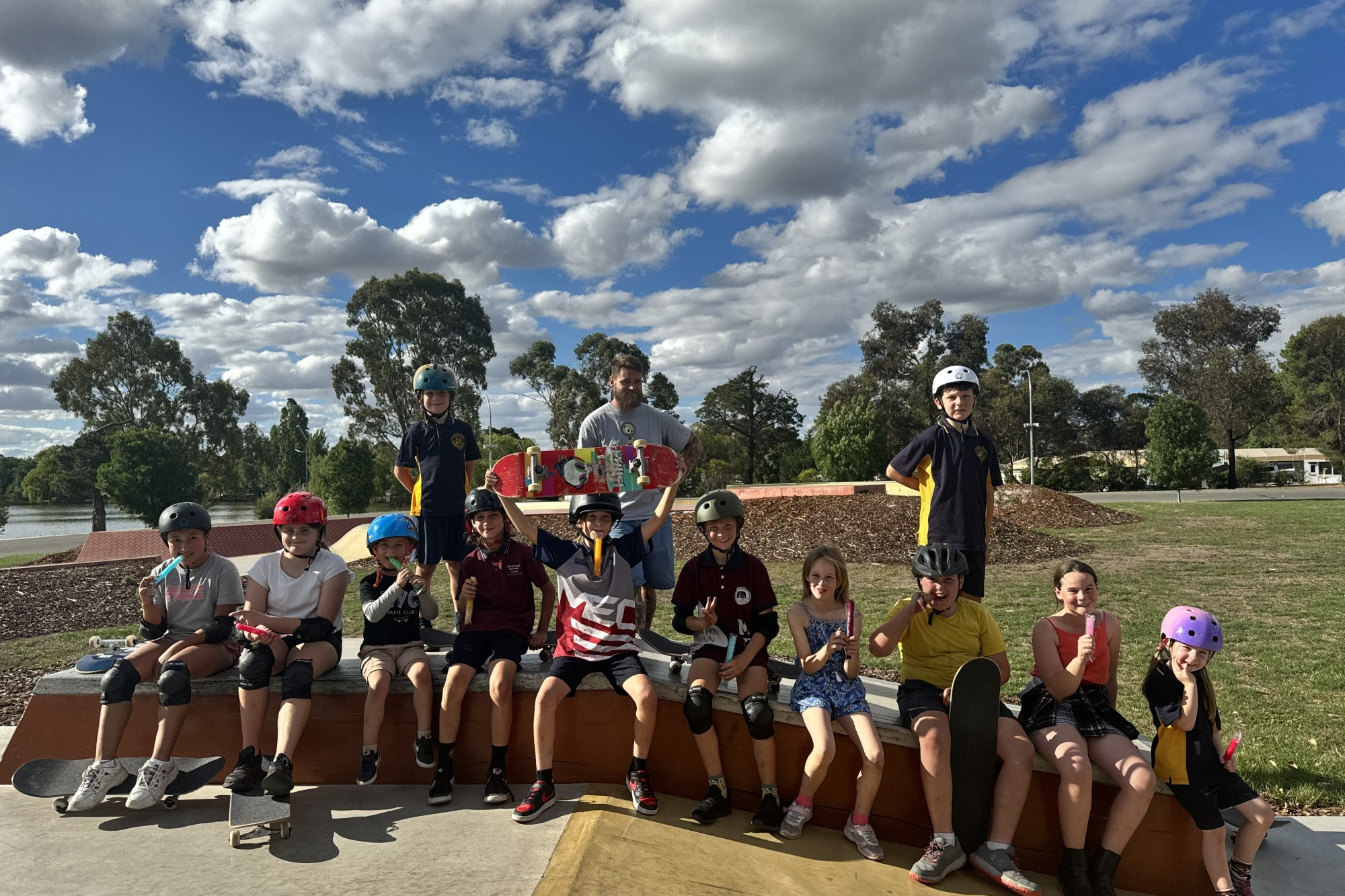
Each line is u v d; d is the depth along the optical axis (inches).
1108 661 146.3
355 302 2244.1
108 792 144.3
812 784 140.2
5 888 112.4
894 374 2498.8
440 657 170.7
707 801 142.6
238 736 156.3
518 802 144.2
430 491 195.8
